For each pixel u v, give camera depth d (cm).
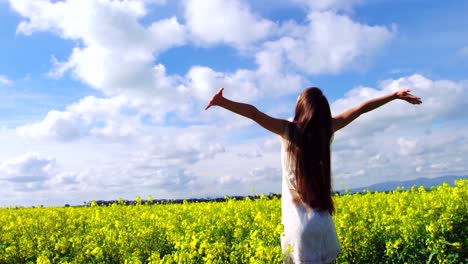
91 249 781
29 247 839
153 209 1363
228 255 625
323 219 409
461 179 1056
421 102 458
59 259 782
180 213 1240
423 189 1311
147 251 775
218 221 970
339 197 1416
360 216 905
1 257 809
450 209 840
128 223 1003
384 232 792
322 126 409
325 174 408
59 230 1027
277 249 522
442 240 697
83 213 1317
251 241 627
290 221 416
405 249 708
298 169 407
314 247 408
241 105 397
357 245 723
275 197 1473
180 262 589
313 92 418
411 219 791
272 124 409
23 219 1157
